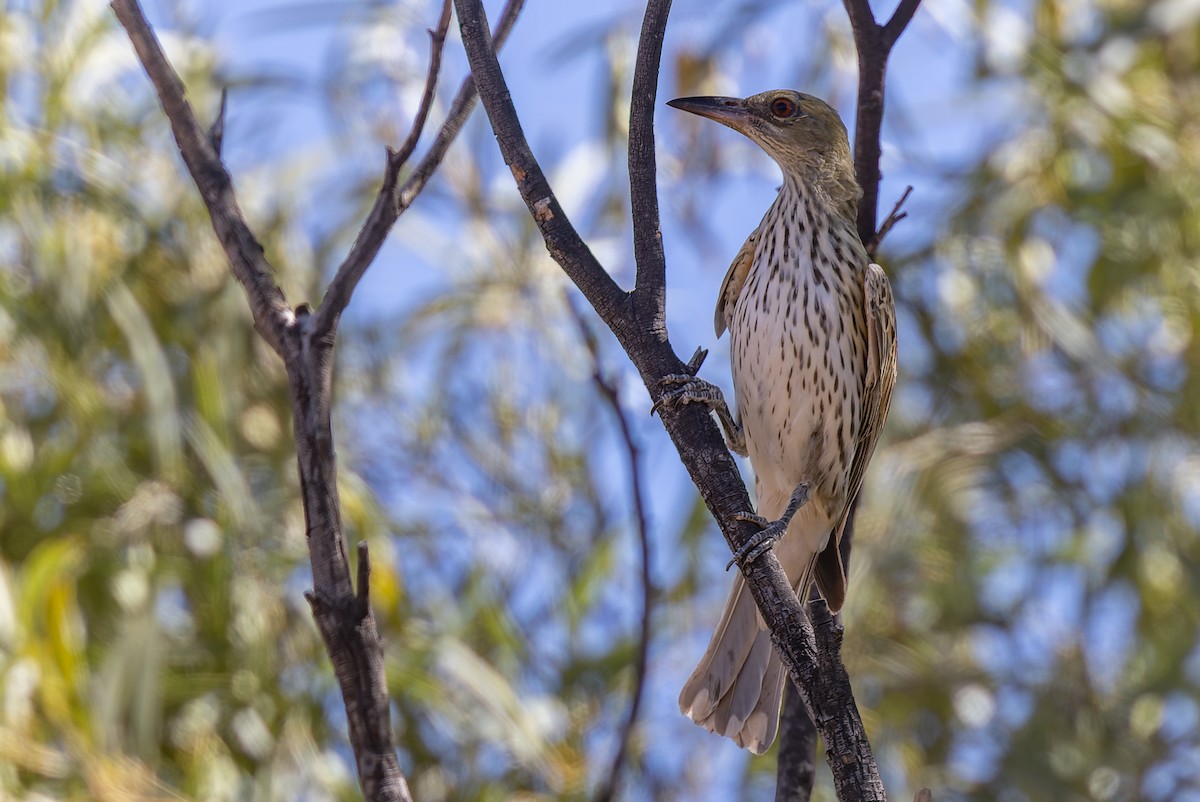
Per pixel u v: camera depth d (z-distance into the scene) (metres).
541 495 12.80
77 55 11.69
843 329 7.79
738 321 8.01
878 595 12.73
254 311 5.19
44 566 9.78
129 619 10.53
